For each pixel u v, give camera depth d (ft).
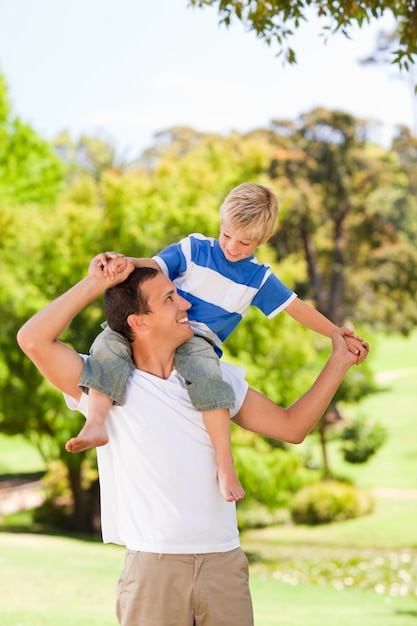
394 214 142.92
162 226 63.46
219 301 9.89
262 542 65.46
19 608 27.94
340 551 60.64
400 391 140.67
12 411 63.16
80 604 29.76
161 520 8.63
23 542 50.60
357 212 139.95
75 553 46.34
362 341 10.01
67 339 62.59
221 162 69.92
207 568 8.63
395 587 47.70
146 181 66.28
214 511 8.75
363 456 92.99
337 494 73.26
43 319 8.96
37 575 36.45
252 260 10.23
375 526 69.77
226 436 8.90
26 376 62.13
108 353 8.93
